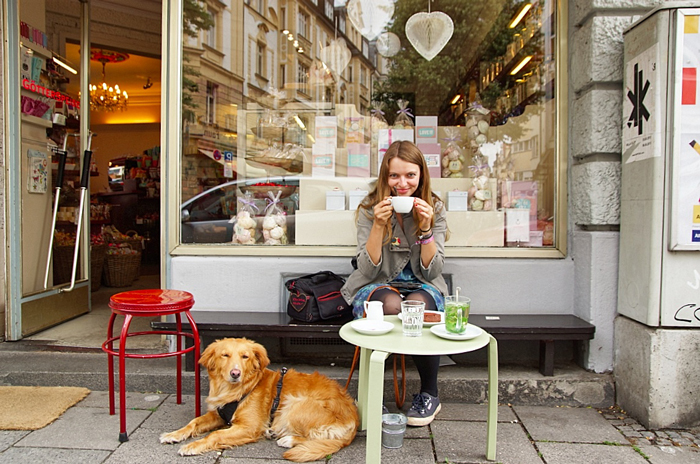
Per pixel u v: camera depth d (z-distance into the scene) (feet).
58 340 11.08
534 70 11.05
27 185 11.41
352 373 8.75
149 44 17.80
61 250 12.74
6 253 10.86
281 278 10.18
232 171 11.20
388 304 7.82
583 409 8.87
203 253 10.27
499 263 10.07
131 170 25.79
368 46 13.76
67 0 12.74
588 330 8.85
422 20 13.67
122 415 7.36
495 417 6.89
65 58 12.79
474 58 14.30
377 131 11.34
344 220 10.62
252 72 11.75
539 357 9.46
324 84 12.85
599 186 9.14
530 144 10.68
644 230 8.23
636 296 8.47
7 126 10.82
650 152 8.05
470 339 6.32
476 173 11.00
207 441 6.79
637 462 6.99
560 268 10.02
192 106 10.67
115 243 19.40
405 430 7.45
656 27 7.88
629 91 8.67
